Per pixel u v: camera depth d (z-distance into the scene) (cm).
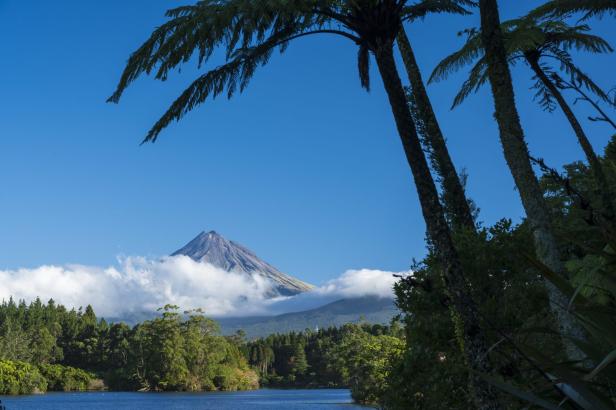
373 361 3553
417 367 1052
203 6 941
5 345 14350
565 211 1127
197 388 13112
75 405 8212
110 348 16150
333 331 19112
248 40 981
